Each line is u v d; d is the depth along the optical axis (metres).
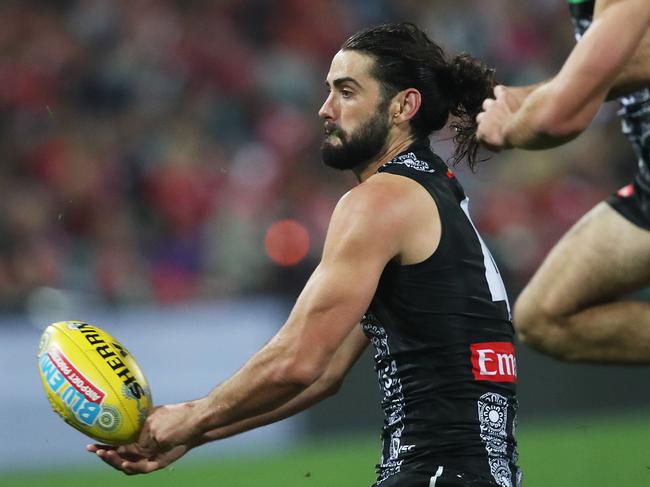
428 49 14.06
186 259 44.19
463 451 13.16
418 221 13.31
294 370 12.98
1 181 44.84
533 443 32.69
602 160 49.47
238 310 38.69
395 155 14.07
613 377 39.00
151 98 50.25
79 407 13.88
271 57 52.97
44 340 14.35
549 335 19.11
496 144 14.77
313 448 35.50
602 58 13.78
